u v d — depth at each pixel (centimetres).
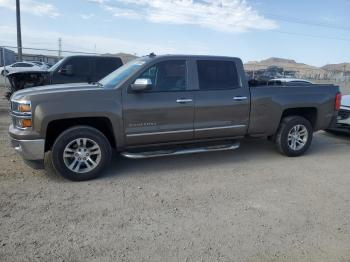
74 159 502
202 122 573
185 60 564
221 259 317
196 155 661
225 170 575
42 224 374
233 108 591
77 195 455
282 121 651
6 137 760
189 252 327
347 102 845
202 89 571
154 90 541
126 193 466
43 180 505
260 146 740
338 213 419
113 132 519
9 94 1094
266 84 711
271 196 468
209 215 405
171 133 555
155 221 387
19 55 2173
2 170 537
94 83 592
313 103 657
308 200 457
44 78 1045
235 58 602
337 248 341
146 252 325
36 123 476
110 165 588
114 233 359
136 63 570
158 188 487
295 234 365
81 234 355
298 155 669
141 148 562
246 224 384
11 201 429
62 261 309
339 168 604
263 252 330
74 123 519
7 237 346
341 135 903
